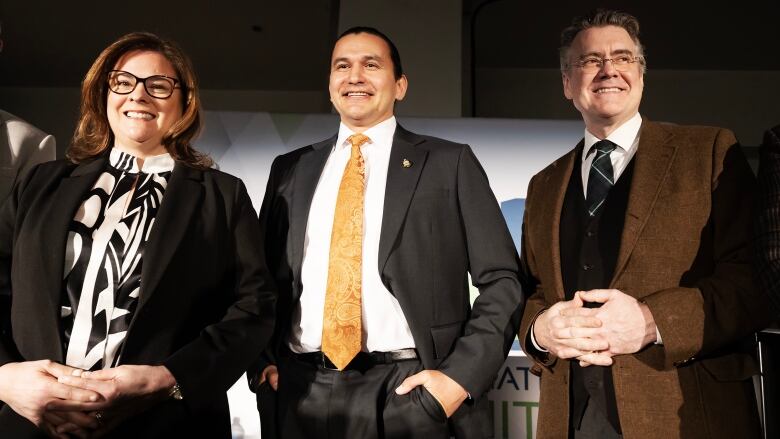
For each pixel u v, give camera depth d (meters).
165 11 5.10
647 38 5.34
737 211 1.76
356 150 2.16
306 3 4.95
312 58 5.76
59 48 5.66
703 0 4.80
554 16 5.00
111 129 1.94
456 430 1.93
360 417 1.87
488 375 1.86
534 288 2.13
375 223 2.05
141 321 1.65
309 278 2.04
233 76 6.09
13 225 1.79
